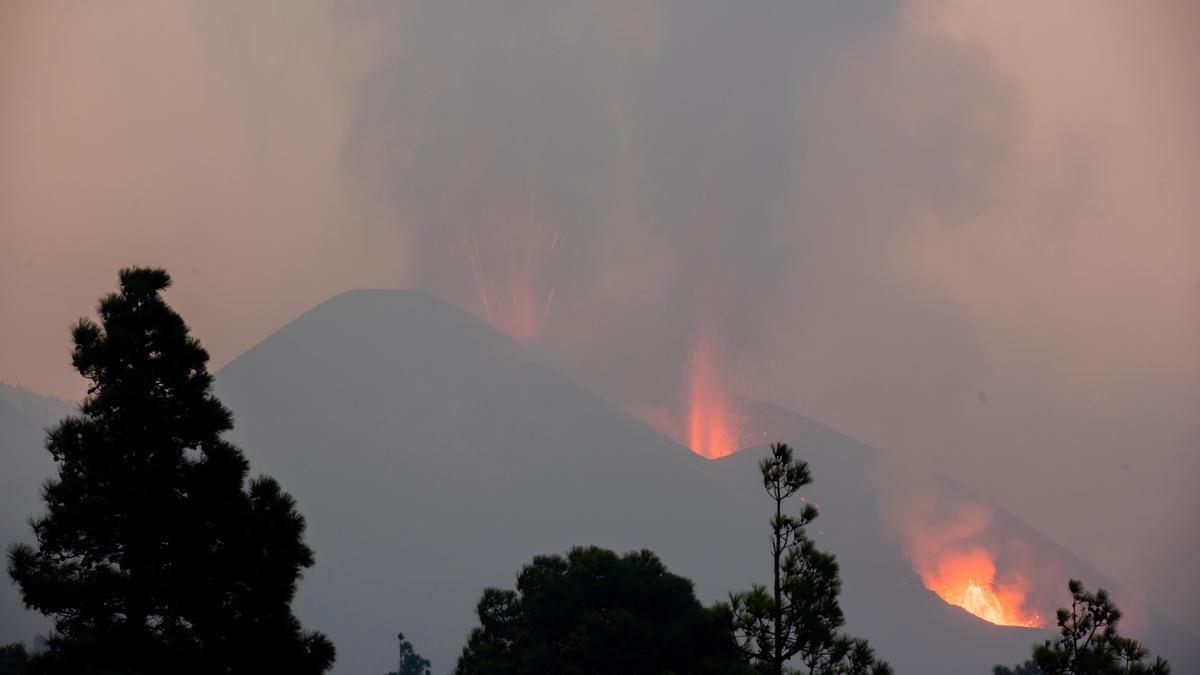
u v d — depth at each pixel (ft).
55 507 209.15
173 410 218.18
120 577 204.44
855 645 171.94
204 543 211.00
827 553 170.91
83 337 217.56
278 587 212.64
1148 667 178.29
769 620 168.96
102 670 184.75
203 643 205.98
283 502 216.74
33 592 199.41
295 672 205.87
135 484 209.15
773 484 173.99
